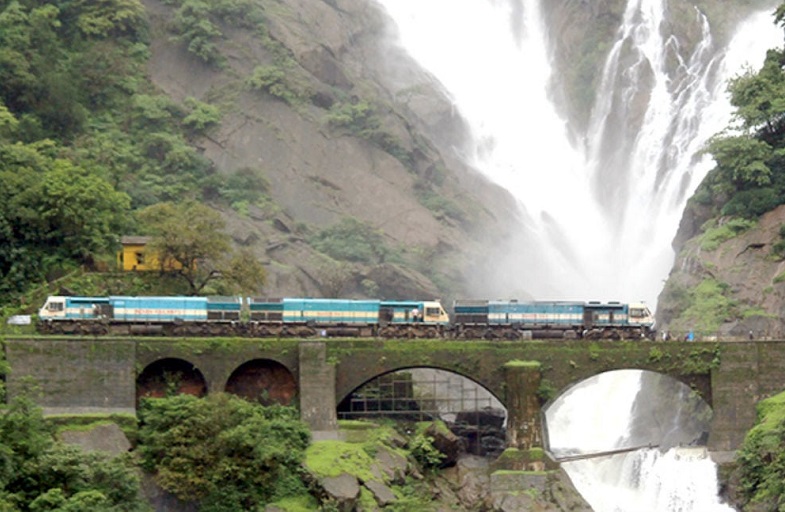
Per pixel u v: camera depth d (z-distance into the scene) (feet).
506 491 647.97
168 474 606.14
